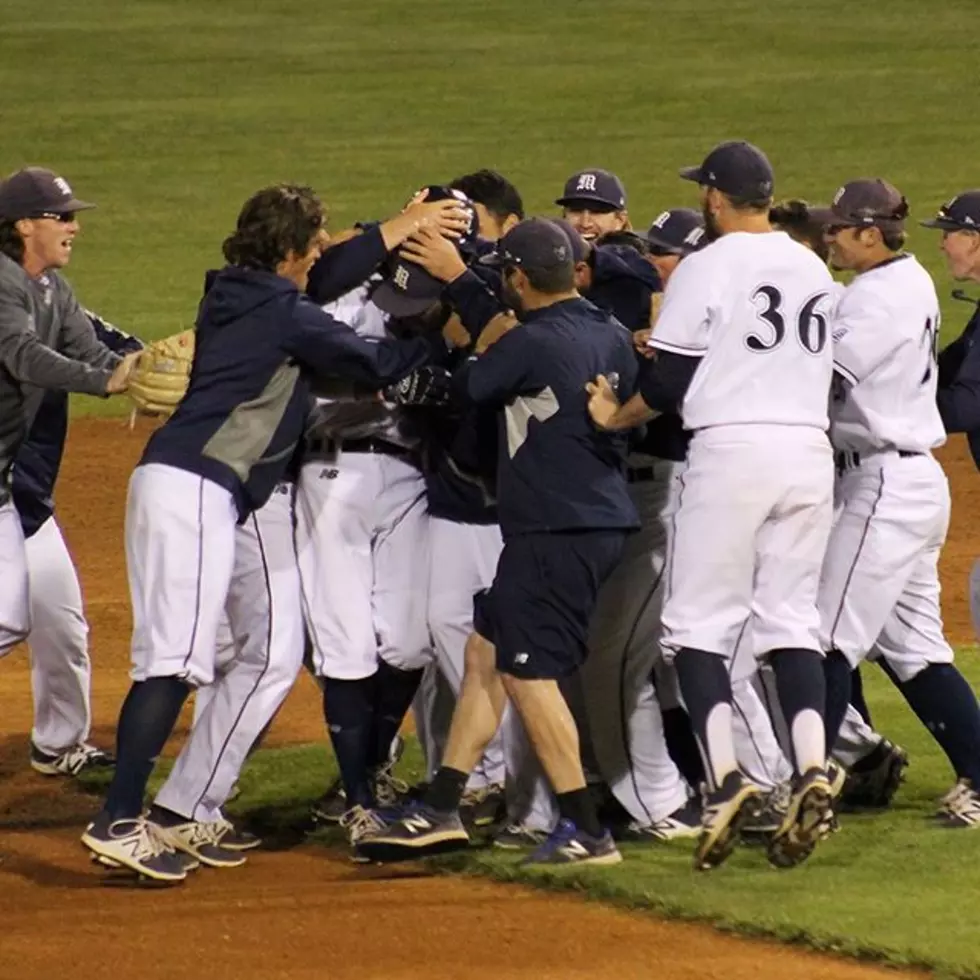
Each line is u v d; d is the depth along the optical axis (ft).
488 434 79.25
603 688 81.00
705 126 311.88
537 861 76.54
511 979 63.26
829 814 72.02
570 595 74.79
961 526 148.25
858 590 81.00
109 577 132.26
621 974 63.82
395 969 64.49
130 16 386.73
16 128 310.24
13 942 67.92
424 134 308.60
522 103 327.26
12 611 82.69
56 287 86.74
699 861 72.79
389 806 84.02
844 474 82.23
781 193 274.36
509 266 76.18
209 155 295.89
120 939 68.03
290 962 65.26
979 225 82.99
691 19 384.88
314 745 97.66
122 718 75.25
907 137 303.27
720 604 74.43
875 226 80.94
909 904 70.59
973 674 108.06
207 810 79.82
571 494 74.43
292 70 349.20
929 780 89.71
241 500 75.97
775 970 64.23
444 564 81.87
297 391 76.43
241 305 75.31
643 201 266.98
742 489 73.51
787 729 74.64
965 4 389.80
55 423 89.56
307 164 290.76
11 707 105.29
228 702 79.51
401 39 371.35
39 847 82.43
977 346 82.02
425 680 86.12
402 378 76.59
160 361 76.64
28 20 382.22
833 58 353.51
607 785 81.97
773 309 73.77
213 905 72.74
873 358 79.92
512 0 402.11
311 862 79.87
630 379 77.46
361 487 80.59
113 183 279.49
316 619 80.79
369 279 81.30
